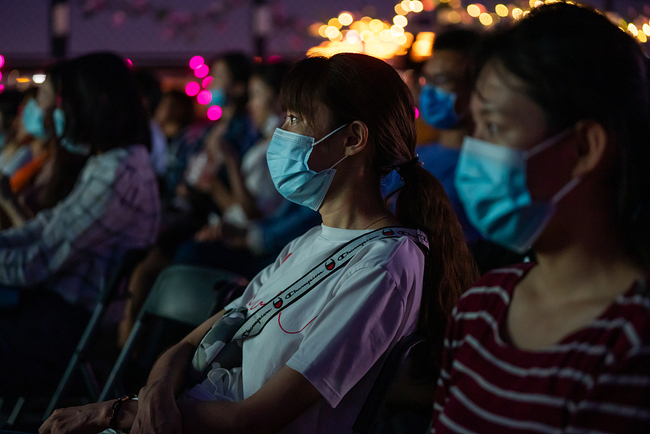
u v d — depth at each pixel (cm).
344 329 124
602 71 75
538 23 79
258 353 137
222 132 399
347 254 138
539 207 79
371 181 145
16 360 218
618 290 78
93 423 138
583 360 74
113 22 746
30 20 746
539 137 77
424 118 246
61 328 223
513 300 89
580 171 77
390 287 129
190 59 747
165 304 206
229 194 384
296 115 143
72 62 233
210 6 737
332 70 141
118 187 224
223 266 305
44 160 300
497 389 82
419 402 155
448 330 98
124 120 236
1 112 411
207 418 124
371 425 123
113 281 215
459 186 86
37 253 218
